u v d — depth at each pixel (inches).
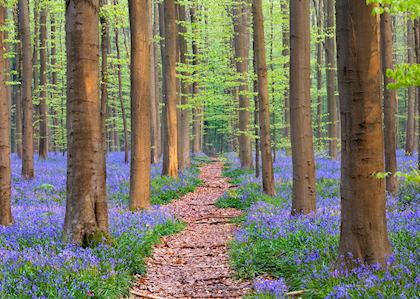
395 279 223.8
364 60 249.9
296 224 401.4
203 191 843.4
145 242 402.3
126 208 573.3
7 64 1056.2
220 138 2669.8
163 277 347.6
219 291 312.8
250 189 735.1
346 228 265.4
